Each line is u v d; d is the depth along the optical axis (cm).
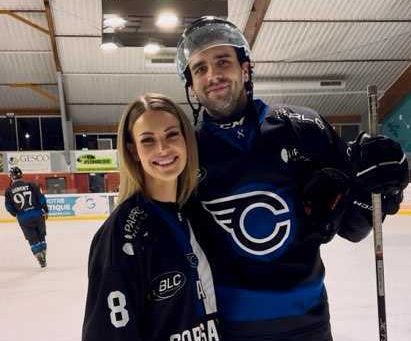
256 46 1211
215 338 113
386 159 126
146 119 112
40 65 1255
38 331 296
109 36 1127
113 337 105
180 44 135
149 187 118
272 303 117
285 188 122
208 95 126
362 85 1434
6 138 1473
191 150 118
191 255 115
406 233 645
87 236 747
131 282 108
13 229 882
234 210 120
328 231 127
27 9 1019
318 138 129
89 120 1517
